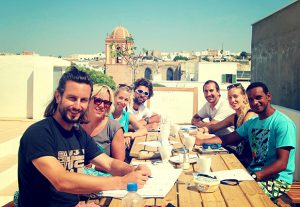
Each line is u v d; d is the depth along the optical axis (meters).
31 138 2.31
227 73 51.00
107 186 2.47
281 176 3.58
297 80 8.16
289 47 8.68
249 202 2.46
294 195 3.65
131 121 5.45
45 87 14.09
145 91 6.47
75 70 2.45
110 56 59.91
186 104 9.82
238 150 4.71
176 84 39.94
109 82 33.88
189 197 2.55
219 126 5.46
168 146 3.53
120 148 4.02
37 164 2.28
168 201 2.47
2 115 14.35
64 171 2.32
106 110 3.96
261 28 11.10
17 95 14.28
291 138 3.56
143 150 3.95
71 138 2.54
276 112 3.75
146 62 74.00
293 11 8.39
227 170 3.24
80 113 2.43
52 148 2.36
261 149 3.79
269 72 10.31
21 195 2.36
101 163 2.87
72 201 2.46
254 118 4.17
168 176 2.98
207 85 6.16
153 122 6.33
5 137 9.17
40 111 14.09
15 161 7.36
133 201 2.16
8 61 14.17
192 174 3.11
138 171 2.75
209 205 2.40
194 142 4.04
